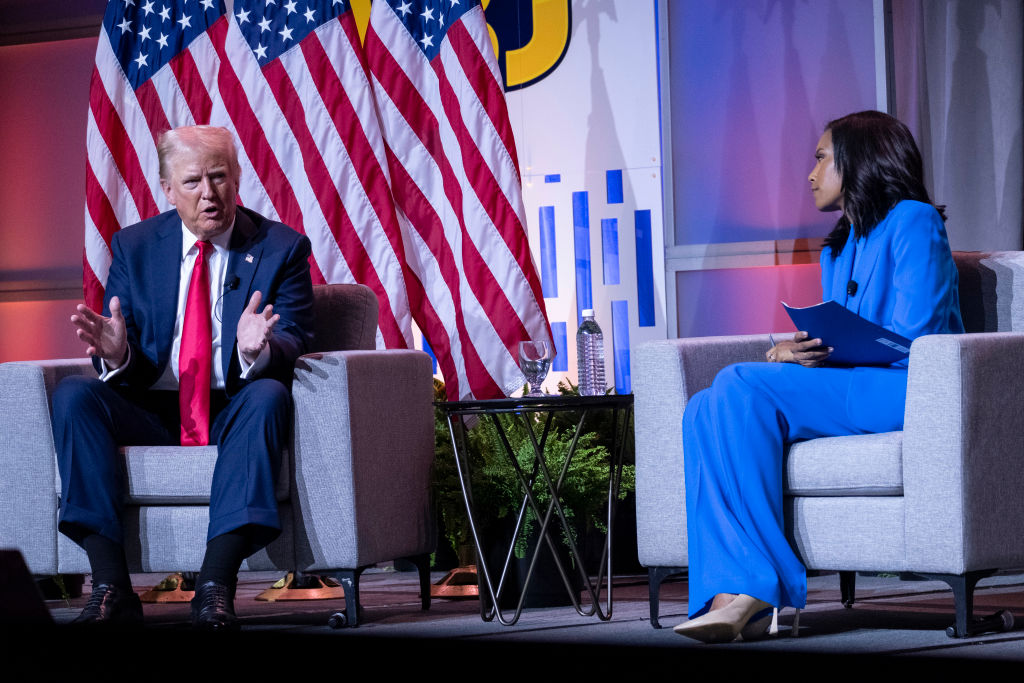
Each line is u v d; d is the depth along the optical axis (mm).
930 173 10898
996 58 10727
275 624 7691
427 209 10820
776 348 7082
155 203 10953
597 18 11836
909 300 7051
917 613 7402
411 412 7965
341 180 10633
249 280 7812
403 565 10938
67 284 13148
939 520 6277
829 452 6637
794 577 6512
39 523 7598
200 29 11148
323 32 10820
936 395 6312
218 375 7746
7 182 13328
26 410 7617
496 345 10234
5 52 13375
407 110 10836
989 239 10742
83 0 13070
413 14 10961
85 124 13211
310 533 7340
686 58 11727
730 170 11656
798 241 11484
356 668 3260
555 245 11891
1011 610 7375
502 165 10398
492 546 8344
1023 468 6438
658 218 11727
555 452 8289
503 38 11984
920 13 10945
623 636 6742
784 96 11539
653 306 11742
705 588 6500
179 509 7277
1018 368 6438
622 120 11797
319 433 7320
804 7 11484
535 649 3455
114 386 7641
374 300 8609
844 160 7555
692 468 6828
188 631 3355
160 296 7887
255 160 10742
